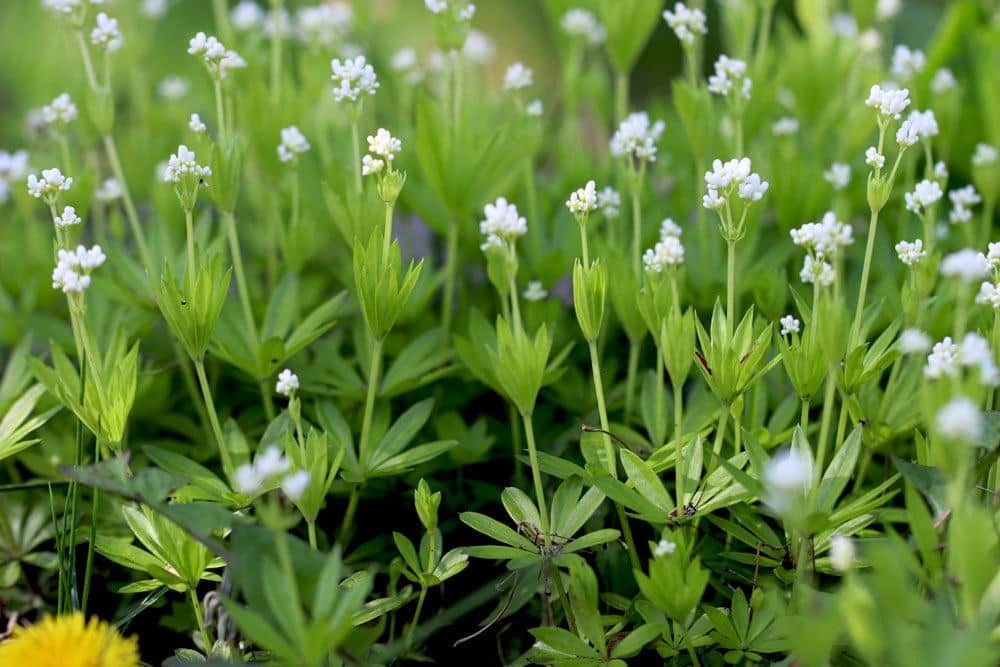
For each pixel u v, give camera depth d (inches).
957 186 50.3
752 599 39.7
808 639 37.2
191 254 40.5
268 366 42.8
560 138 50.9
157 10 52.8
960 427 36.3
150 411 44.4
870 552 37.1
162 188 47.7
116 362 42.2
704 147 44.9
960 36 51.2
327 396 44.3
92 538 40.6
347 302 46.3
